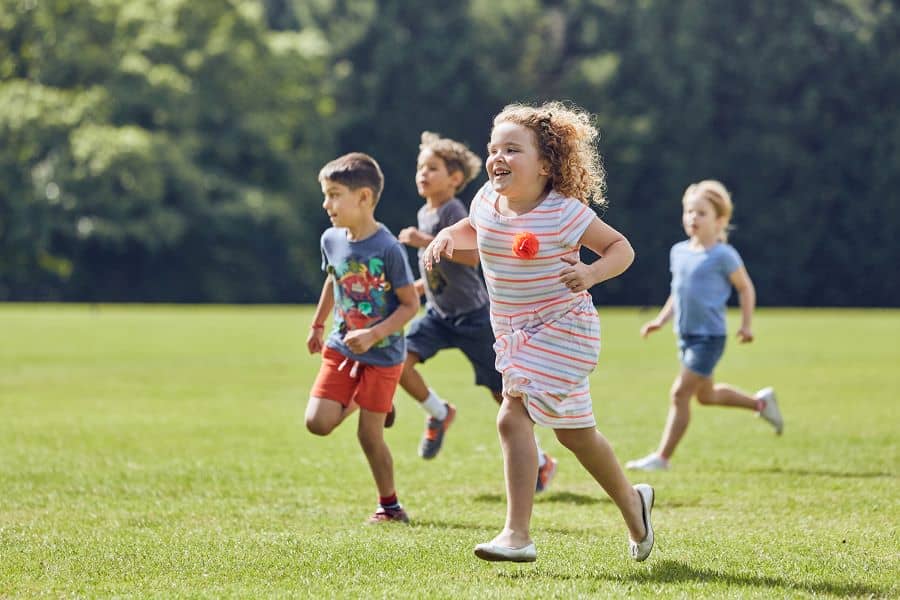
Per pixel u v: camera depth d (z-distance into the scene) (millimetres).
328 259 10719
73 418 17922
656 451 14789
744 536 9484
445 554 8664
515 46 95562
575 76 91500
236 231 87500
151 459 13867
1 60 90062
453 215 12820
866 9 94500
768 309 88375
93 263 87250
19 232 81250
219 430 16672
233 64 91312
